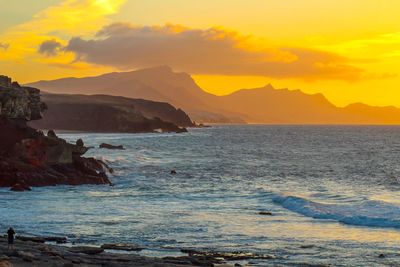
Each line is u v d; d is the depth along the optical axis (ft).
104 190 226.38
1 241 118.01
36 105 295.48
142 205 186.70
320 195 213.46
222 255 114.52
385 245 126.62
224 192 224.94
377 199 196.44
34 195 206.59
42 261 96.22
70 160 249.55
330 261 111.14
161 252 117.91
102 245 122.31
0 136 243.81
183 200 200.64
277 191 229.66
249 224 151.74
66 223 150.61
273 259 112.16
